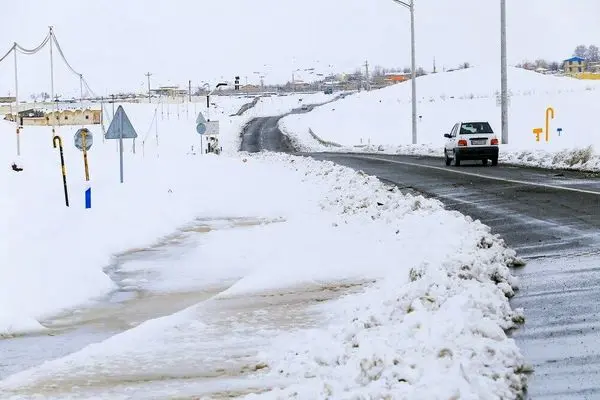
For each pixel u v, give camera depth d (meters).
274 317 12.11
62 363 10.22
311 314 12.11
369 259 15.74
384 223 19.58
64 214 23.62
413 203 20.81
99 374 9.60
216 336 11.20
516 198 23.97
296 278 14.82
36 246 17.62
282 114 158.88
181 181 36.12
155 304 14.37
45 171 38.91
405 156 57.56
